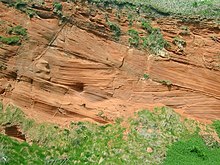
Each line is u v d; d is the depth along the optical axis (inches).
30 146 721.6
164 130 823.7
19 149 709.9
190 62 940.6
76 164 725.3
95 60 849.5
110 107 828.6
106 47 873.5
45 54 805.9
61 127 765.9
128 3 937.5
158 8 959.6
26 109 759.1
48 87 789.9
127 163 740.7
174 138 815.7
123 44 892.6
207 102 922.1
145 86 880.9
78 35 850.1
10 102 748.6
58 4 842.8
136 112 836.0
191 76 930.7
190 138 832.9
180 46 942.4
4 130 720.3
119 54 880.9
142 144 779.4
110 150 755.4
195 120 880.9
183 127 848.3
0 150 691.4
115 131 791.7
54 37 824.3
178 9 986.1
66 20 845.2
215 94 940.0
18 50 785.6
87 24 865.5
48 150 729.0
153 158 761.6
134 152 761.0
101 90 837.2
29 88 772.0
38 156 714.2
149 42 920.3
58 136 751.1
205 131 864.9
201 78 939.3
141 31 926.4
